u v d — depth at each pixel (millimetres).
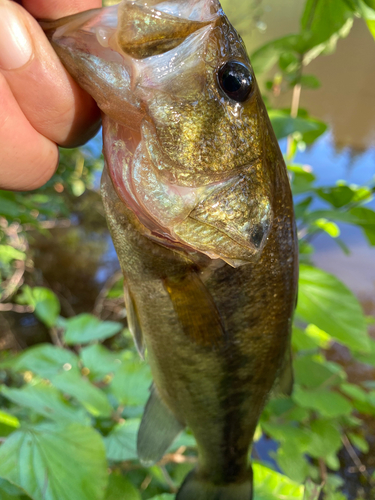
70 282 739
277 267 141
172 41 109
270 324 149
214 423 162
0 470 144
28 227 625
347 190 244
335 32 244
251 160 125
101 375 250
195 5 112
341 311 194
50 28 109
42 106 113
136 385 221
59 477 147
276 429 250
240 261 128
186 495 176
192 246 124
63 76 110
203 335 142
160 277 135
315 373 262
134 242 130
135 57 108
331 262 722
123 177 120
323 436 269
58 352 259
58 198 546
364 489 366
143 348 148
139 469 238
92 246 843
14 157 116
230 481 177
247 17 482
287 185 139
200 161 118
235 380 154
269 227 132
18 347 586
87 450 159
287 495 193
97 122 124
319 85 305
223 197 123
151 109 112
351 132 1053
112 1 403
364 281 668
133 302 145
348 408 241
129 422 207
